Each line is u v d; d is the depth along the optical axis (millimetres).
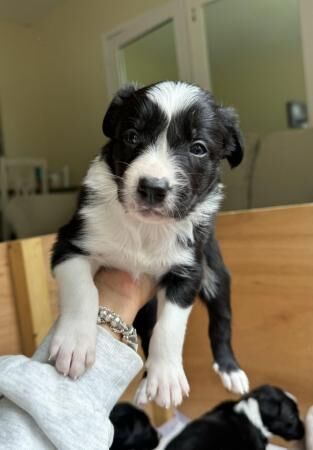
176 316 263
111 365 209
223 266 337
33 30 994
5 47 1035
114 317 235
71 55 920
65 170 983
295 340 333
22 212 835
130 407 378
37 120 1060
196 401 403
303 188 563
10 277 327
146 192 231
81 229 264
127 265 269
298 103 970
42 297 331
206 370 393
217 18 810
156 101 257
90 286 240
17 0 903
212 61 846
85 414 187
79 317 220
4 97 1088
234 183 598
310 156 568
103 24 841
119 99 279
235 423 351
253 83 957
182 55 794
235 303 356
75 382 198
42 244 334
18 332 330
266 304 342
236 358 362
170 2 776
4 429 182
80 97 922
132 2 794
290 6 810
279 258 332
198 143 262
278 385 349
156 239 265
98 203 266
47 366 199
